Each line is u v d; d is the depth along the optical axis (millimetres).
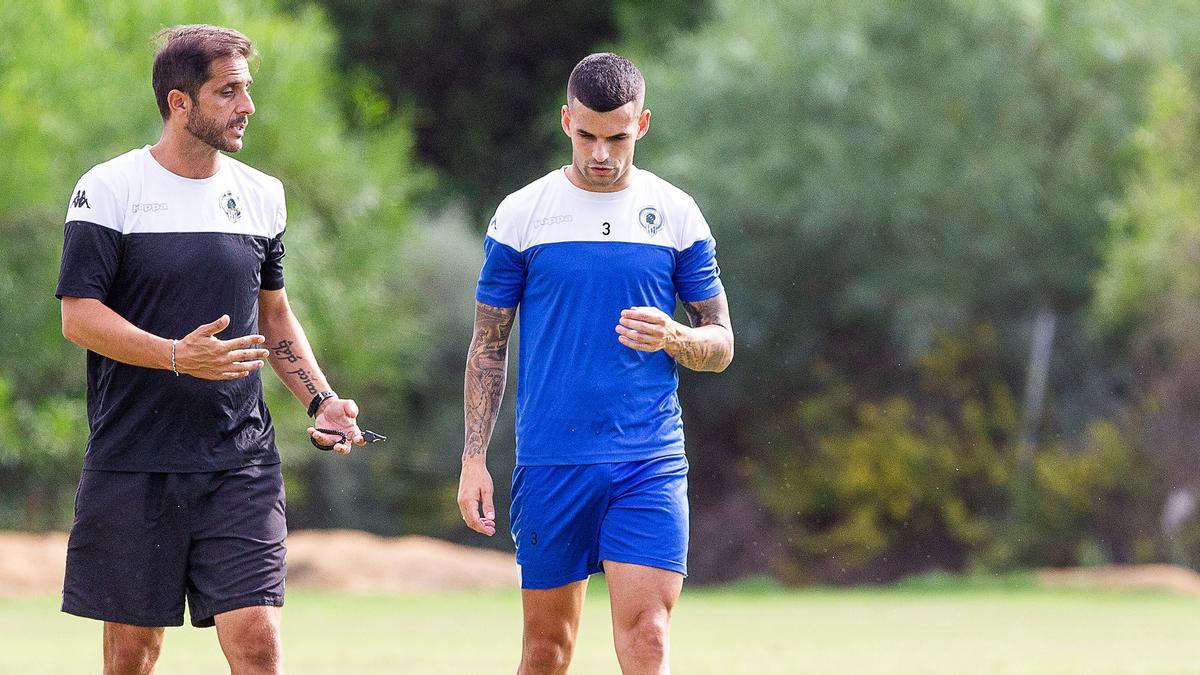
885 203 89188
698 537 95312
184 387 18328
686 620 52000
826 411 93188
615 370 19125
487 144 118125
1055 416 92250
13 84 70750
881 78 90875
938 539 91625
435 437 93875
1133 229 87750
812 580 91875
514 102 118438
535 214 19453
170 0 80688
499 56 117312
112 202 18266
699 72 93500
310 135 83938
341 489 90688
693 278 19812
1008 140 90625
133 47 79812
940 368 91125
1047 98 91688
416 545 71125
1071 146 91125
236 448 18609
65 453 71125
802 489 92375
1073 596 69562
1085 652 39281
